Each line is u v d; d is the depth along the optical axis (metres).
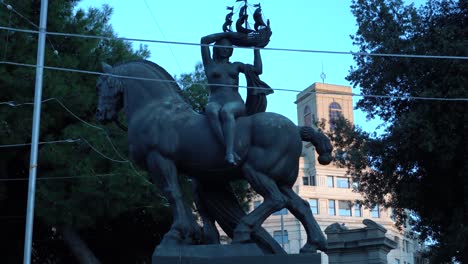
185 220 6.84
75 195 13.98
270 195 6.99
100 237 18.00
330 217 57.59
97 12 16.83
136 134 7.13
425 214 17.02
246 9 7.67
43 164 14.59
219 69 7.40
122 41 16.94
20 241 17.22
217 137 7.00
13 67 14.80
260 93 7.41
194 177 7.33
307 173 60.03
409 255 52.59
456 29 15.94
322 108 61.72
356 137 17.25
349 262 13.90
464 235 14.57
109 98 7.36
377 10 16.78
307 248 6.95
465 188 15.39
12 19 14.80
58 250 18.00
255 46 7.61
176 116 7.15
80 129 14.55
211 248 6.71
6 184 16.33
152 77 7.34
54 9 15.52
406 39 16.31
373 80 17.19
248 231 6.87
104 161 14.55
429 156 16.05
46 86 14.46
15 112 14.30
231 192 7.60
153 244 18.28
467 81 14.87
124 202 14.46
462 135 15.23
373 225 13.81
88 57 15.96
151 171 7.08
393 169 16.86
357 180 18.00
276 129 7.08
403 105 17.31
